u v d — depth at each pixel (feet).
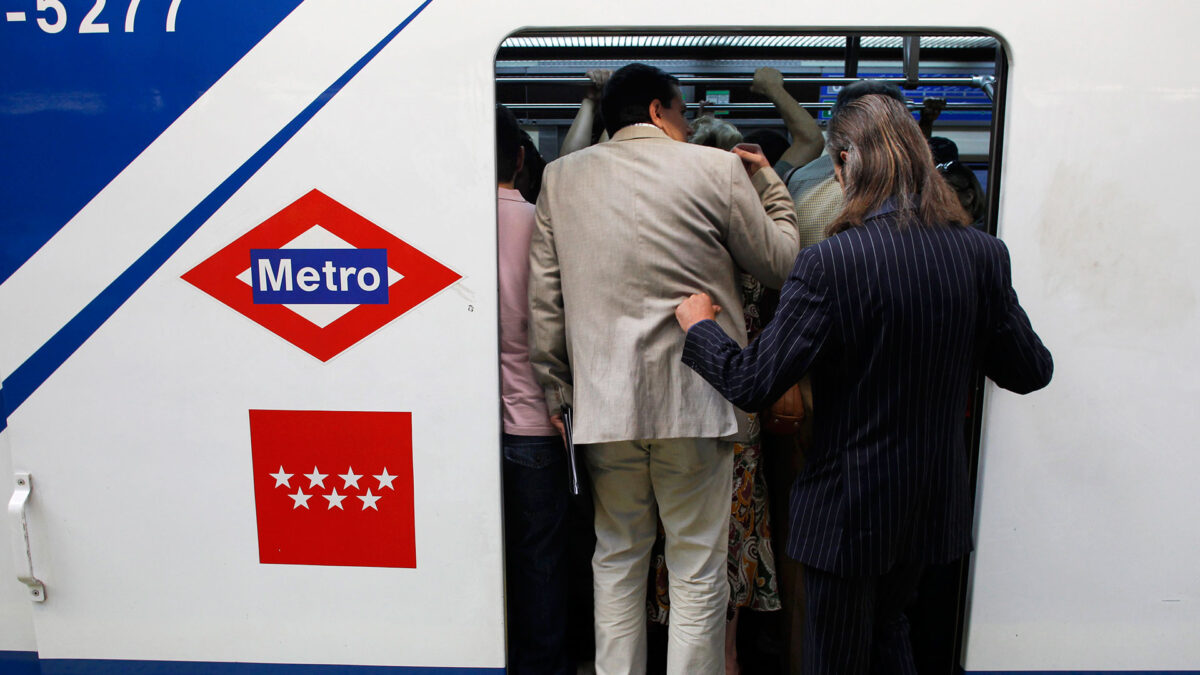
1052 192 4.96
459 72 4.85
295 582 5.36
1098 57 4.85
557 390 5.31
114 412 5.21
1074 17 4.83
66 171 4.99
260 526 5.30
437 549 5.27
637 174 4.91
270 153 4.94
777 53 9.04
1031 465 5.17
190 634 5.44
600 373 4.86
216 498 5.28
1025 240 4.99
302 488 5.25
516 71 9.23
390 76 4.87
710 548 5.29
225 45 4.87
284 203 4.99
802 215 5.71
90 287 5.09
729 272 5.07
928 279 4.14
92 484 5.29
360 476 5.22
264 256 5.02
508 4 4.82
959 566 5.38
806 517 4.54
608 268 4.88
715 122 6.47
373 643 5.41
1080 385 5.11
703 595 5.29
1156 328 5.07
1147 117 4.90
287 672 5.47
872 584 4.56
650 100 5.19
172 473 5.26
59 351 5.15
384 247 4.99
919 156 4.35
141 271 5.06
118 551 5.36
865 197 4.33
